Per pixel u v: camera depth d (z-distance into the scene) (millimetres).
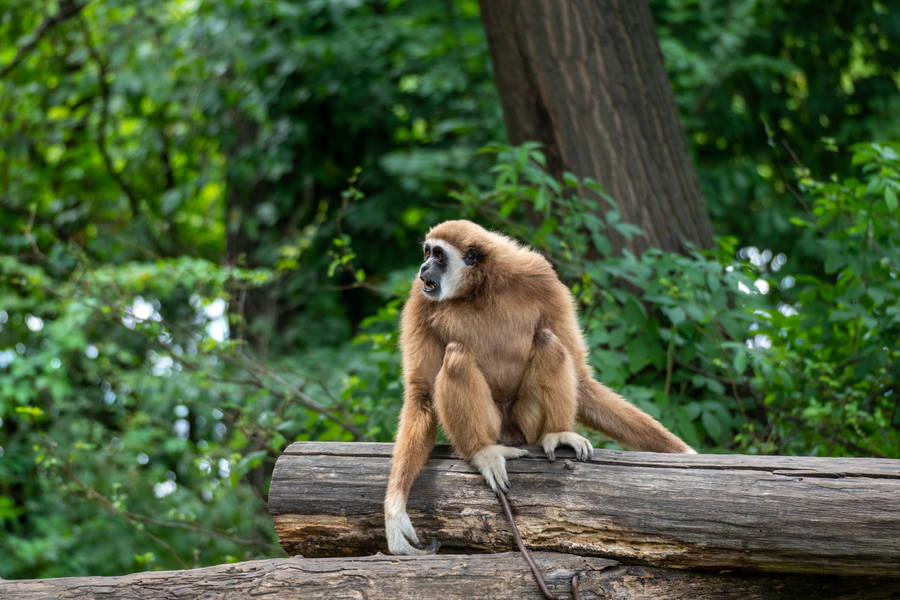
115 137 23062
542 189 11008
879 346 10781
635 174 12562
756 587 6707
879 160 10617
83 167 23469
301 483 7477
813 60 21688
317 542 7441
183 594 6484
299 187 20672
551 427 7820
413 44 19234
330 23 20188
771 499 6488
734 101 22344
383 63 19938
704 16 20594
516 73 12828
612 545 6766
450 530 7156
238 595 6453
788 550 6414
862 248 10984
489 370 8227
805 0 21031
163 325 12969
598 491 6887
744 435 11055
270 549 12617
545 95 12664
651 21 13344
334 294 19891
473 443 7484
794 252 20000
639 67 12930
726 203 20203
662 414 10617
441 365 8336
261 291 19781
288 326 20219
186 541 14180
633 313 11172
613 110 12648
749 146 21531
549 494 7008
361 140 20969
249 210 21234
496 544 7043
